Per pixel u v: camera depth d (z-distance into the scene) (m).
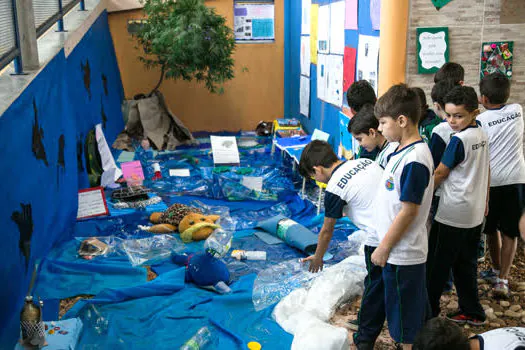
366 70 5.78
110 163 6.93
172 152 8.76
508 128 3.93
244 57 10.15
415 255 2.85
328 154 3.23
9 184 3.77
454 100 3.27
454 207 3.36
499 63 4.74
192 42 8.23
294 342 3.42
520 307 3.95
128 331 3.72
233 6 9.90
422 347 1.99
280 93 10.36
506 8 4.62
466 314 3.70
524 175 3.95
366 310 3.22
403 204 2.74
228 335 3.64
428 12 4.59
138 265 4.76
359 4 5.96
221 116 10.34
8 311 3.56
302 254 4.93
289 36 10.10
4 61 4.12
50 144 4.92
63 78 5.71
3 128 3.71
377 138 3.38
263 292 4.11
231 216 5.98
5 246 3.61
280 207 6.18
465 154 3.29
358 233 5.00
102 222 5.59
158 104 9.29
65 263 4.57
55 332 3.47
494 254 4.20
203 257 4.39
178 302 4.08
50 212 4.79
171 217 5.54
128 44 9.81
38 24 5.50
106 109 8.25
